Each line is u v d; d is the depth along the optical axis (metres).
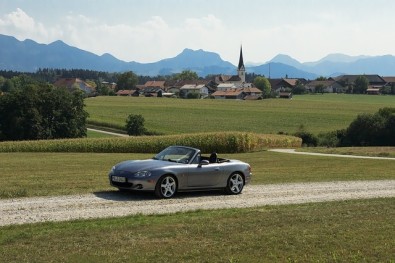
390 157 44.69
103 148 56.38
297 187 18.20
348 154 48.88
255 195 15.78
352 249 8.11
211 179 15.21
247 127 103.94
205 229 9.41
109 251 7.73
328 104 165.12
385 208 12.47
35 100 82.12
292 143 69.00
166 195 14.36
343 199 15.39
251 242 8.41
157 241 8.45
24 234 8.83
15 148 54.62
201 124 107.50
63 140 56.38
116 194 14.70
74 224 9.98
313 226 9.82
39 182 16.92
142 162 14.77
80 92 88.62
